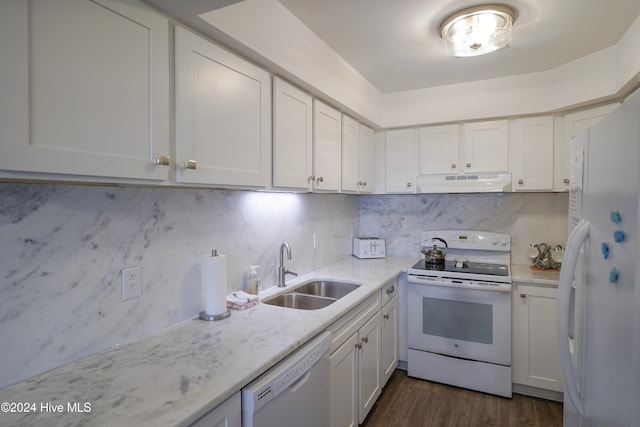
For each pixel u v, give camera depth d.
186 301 1.54
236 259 1.84
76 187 1.14
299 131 1.85
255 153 1.50
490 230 3.06
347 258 3.27
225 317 1.56
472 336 2.55
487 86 2.66
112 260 1.25
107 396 0.94
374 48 2.12
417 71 2.49
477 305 2.52
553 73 2.44
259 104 1.52
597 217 0.94
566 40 2.02
